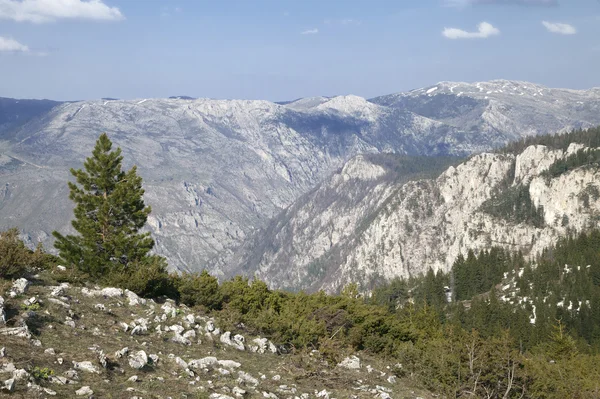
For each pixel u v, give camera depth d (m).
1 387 18.42
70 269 38.06
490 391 38.66
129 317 31.36
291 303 51.50
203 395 22.62
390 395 30.47
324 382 30.12
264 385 26.80
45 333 24.72
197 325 33.41
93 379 21.50
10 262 32.09
